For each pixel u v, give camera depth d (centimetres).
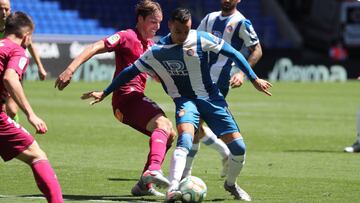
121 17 11188
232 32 2917
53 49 9281
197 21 11469
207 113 2436
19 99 1981
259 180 2936
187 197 2269
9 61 2030
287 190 2698
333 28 12900
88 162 3353
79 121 5203
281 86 9825
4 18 2878
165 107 6450
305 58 11600
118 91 2583
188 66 2397
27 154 2052
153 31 2623
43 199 2420
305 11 13038
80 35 10344
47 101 6775
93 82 9269
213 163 3416
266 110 6462
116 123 5119
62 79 2425
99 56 9606
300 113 6219
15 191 2592
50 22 10550
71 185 2752
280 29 12244
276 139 4428
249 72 2414
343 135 4681
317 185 2816
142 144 4078
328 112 6353
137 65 2420
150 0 2636
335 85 10131
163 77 2445
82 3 10969
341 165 3384
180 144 2344
